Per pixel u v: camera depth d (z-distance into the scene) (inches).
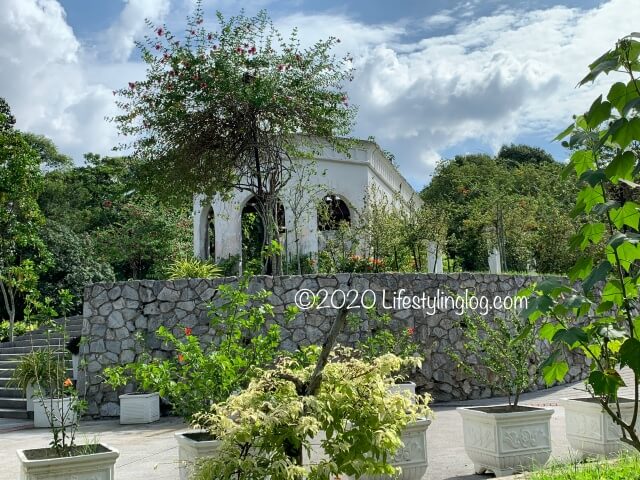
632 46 107.7
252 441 153.3
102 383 509.7
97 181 1483.8
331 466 151.8
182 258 775.7
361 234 712.4
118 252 968.9
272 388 169.6
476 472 283.4
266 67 617.9
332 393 165.0
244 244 772.0
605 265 116.9
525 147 1999.3
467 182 1510.8
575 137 126.8
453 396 540.7
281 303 520.7
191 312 517.3
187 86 602.5
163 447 371.2
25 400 536.1
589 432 283.1
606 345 128.6
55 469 201.2
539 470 238.4
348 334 525.7
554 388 579.8
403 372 526.6
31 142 1534.2
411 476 248.4
